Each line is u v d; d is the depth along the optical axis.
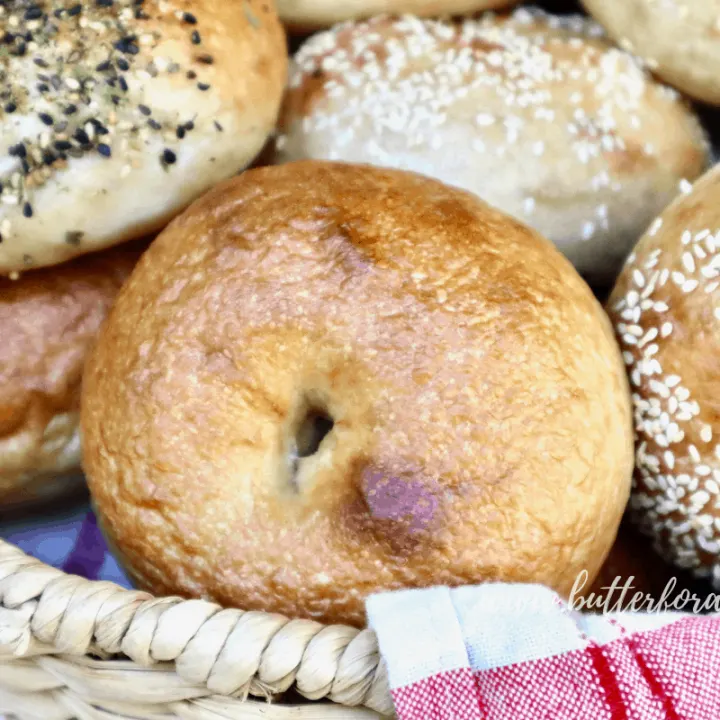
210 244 0.38
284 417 0.38
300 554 0.36
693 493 0.40
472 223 0.38
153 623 0.34
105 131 0.39
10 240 0.39
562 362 0.37
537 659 0.34
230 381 0.37
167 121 0.40
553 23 0.47
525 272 0.38
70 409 0.42
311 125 0.44
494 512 0.36
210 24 0.40
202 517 0.37
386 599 0.35
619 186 0.44
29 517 0.43
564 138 0.44
